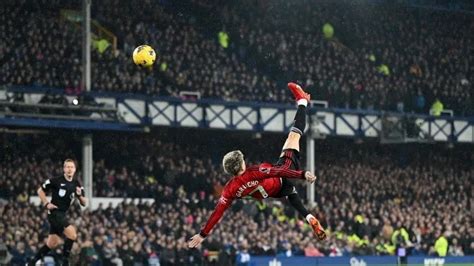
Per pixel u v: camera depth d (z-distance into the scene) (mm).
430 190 52594
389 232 43719
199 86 47719
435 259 42469
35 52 43438
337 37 55625
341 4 56531
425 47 57812
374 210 47250
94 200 42344
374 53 55500
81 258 34562
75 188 23953
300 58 52188
